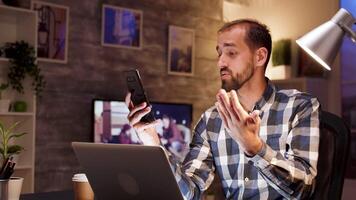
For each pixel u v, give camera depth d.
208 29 5.17
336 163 1.54
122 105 4.34
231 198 1.65
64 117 4.10
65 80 4.11
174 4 4.89
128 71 1.46
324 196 1.53
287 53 5.00
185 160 1.71
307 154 1.45
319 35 1.58
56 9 4.04
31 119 3.66
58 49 4.05
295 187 1.33
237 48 1.55
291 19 5.14
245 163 1.61
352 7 4.61
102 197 1.30
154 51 4.73
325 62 1.57
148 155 1.10
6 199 1.45
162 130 4.57
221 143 1.67
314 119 1.52
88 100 4.25
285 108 1.61
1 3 3.66
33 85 3.66
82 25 4.22
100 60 4.34
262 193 1.57
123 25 4.49
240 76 1.56
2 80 3.73
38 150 3.95
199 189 1.59
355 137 4.49
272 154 1.28
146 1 4.68
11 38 3.81
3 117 3.73
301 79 4.65
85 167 1.27
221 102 1.21
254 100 1.65
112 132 4.27
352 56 4.55
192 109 4.90
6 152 1.69
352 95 4.55
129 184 1.20
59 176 4.07
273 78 5.11
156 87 4.73
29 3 3.90
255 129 1.23
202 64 5.11
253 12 5.53
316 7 4.91
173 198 1.13
